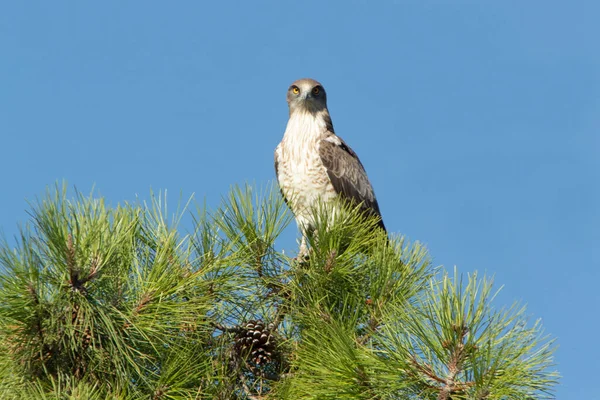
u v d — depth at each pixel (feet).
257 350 33.09
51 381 27.84
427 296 28.78
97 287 28.53
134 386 28.25
